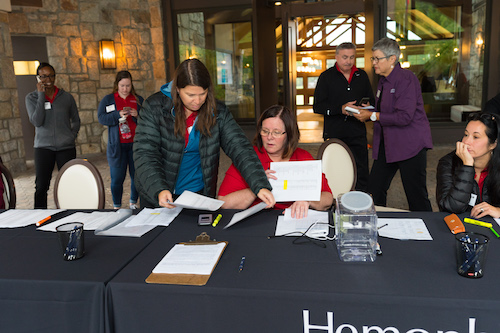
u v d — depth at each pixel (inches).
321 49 632.4
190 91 73.2
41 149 148.0
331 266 53.7
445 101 288.7
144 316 50.9
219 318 49.4
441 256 55.8
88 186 100.7
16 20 281.4
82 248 58.9
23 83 290.7
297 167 78.8
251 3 308.2
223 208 81.8
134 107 155.5
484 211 70.1
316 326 47.5
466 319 44.3
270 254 58.2
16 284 52.2
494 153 74.2
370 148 267.0
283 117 82.5
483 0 269.4
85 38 301.7
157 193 74.2
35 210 85.0
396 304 45.1
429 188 184.2
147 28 318.7
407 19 282.8
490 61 272.5
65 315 52.4
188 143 84.0
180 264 54.7
